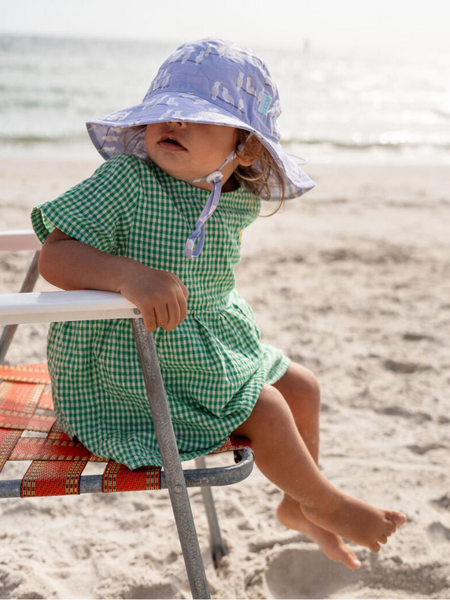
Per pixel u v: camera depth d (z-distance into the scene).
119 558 1.58
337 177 7.70
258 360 1.32
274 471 1.23
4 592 1.46
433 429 2.23
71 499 1.82
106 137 1.36
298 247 4.39
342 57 72.12
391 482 1.91
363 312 3.28
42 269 1.11
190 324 1.23
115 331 1.19
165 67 1.29
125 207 1.18
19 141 10.30
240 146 1.26
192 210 1.25
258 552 1.62
